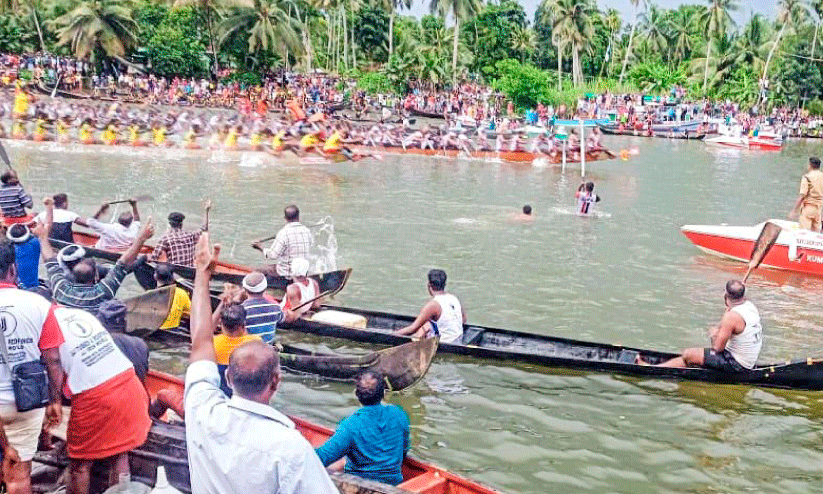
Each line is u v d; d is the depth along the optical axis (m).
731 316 8.47
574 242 16.95
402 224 18.28
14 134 29.88
